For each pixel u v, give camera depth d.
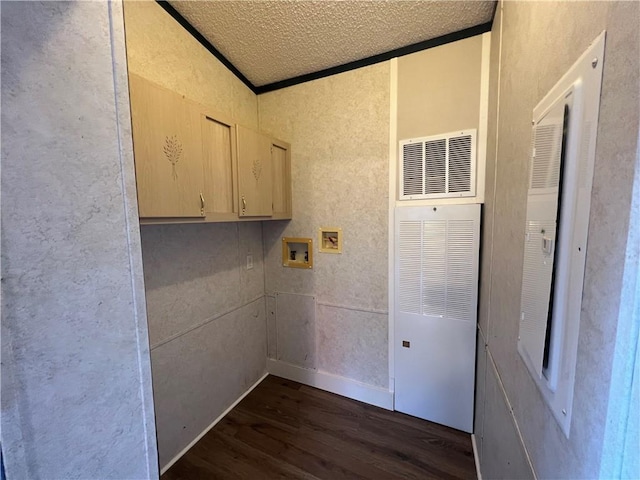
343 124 1.92
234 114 1.93
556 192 0.56
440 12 1.40
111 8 0.55
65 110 0.48
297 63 1.87
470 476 1.42
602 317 0.40
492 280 1.23
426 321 1.77
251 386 2.20
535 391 0.67
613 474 0.38
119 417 0.58
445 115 1.62
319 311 2.15
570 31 0.53
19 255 0.43
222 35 1.61
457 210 1.62
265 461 1.54
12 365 0.42
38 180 0.45
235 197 1.60
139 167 1.08
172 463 1.54
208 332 1.78
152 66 1.36
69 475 0.50
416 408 1.85
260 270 2.29
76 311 0.50
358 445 1.63
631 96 0.35
